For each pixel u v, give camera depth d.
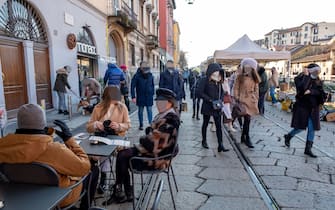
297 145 5.61
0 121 4.32
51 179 1.95
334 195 3.41
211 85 5.16
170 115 2.97
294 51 50.38
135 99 7.04
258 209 3.07
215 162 4.60
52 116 8.44
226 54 10.98
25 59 8.23
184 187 3.64
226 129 7.25
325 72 37.56
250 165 4.46
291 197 3.35
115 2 15.70
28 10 8.45
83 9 11.71
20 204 1.68
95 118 3.72
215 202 3.23
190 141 5.96
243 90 5.45
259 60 12.55
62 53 10.02
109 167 3.69
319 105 4.82
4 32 7.46
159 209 3.08
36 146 1.95
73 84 10.77
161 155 2.95
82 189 2.49
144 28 24.83
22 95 8.25
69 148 2.31
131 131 6.84
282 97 11.81
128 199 3.23
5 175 1.99
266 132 6.80
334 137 6.43
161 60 36.28
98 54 13.41
